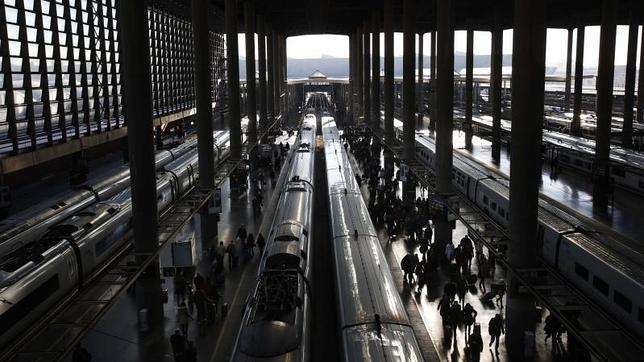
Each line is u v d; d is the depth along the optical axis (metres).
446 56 35.59
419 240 34.47
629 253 23.44
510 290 21.45
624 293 21.08
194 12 37.94
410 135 48.75
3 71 36.72
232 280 29.25
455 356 21.11
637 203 42.00
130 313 25.61
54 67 44.66
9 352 16.55
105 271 26.22
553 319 20.98
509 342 21.44
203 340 22.84
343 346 17.69
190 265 27.86
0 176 35.09
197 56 37.47
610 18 43.12
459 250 29.41
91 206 30.77
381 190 45.12
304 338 18.06
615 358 15.88
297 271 22.25
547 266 26.27
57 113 45.16
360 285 21.78
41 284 21.62
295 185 40.56
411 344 17.33
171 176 42.06
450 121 35.59
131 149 24.61
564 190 46.88
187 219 28.94
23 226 27.27
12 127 37.28
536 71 20.95
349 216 32.84
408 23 48.94
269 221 41.50
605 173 40.56
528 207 21.48
